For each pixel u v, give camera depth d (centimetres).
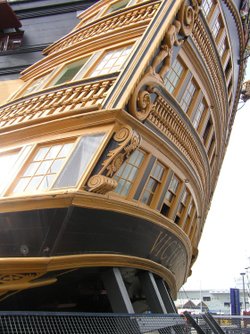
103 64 1382
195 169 1658
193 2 1472
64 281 1141
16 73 2266
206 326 1085
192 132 1554
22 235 1013
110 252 1133
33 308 1247
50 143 1186
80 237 1021
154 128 1274
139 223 1191
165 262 1522
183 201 1609
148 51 1222
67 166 1062
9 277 1007
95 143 1070
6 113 1431
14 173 1162
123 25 1473
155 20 1327
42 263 980
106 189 1014
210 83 1717
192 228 1902
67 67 1576
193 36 1525
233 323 1719
